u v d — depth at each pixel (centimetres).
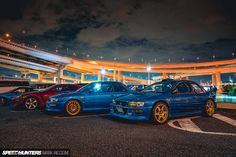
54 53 7125
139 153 349
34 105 996
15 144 394
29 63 6956
